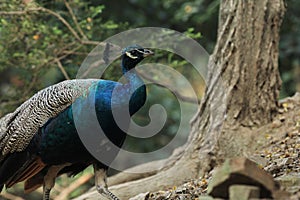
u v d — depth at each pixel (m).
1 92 20.66
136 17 20.12
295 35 19.55
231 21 12.64
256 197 7.05
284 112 12.45
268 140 11.91
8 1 15.18
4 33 15.73
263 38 12.52
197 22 19.77
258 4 12.55
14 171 10.32
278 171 9.70
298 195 7.48
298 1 19.58
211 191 7.44
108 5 19.92
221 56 12.70
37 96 10.27
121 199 12.05
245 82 12.43
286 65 20.00
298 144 11.20
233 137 12.18
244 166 7.13
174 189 10.93
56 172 10.41
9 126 10.35
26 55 15.79
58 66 16.36
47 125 9.98
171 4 20.45
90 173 16.70
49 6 16.53
